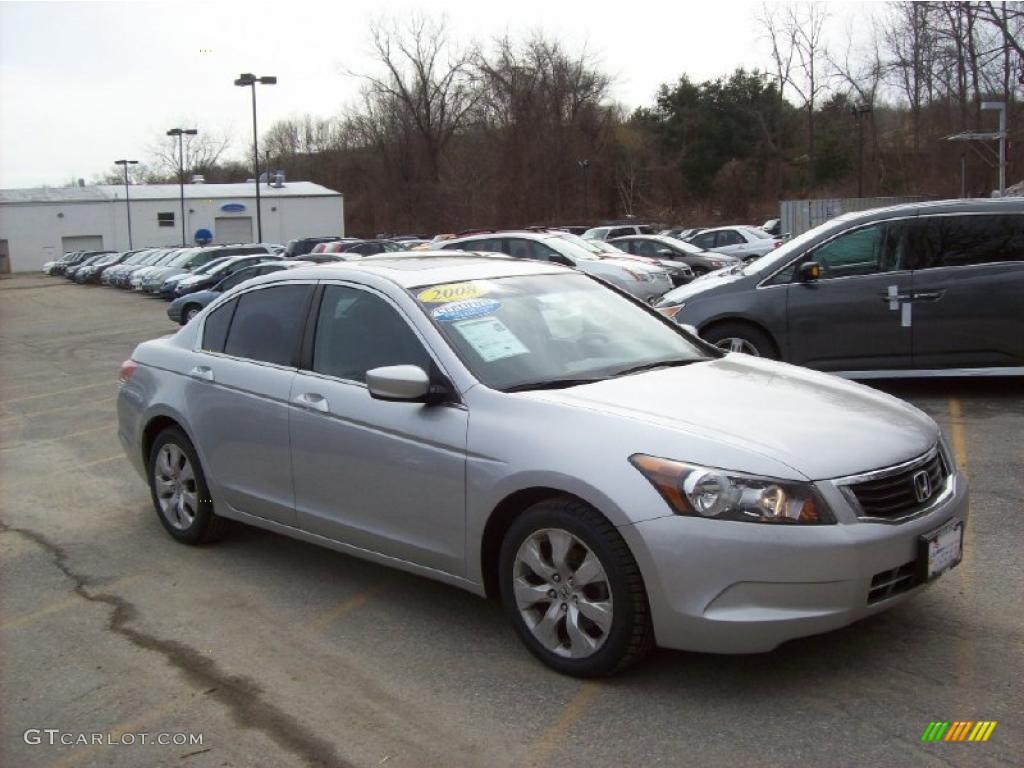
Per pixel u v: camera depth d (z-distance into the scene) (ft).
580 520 11.73
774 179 213.66
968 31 117.39
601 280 17.65
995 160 120.57
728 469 11.03
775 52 185.57
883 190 190.49
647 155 220.64
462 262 16.94
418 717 11.64
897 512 11.50
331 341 15.57
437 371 13.80
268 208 253.44
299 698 12.31
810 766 10.11
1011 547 16.10
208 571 17.21
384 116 219.00
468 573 13.23
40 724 11.98
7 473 26.23
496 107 207.00
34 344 67.36
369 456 14.24
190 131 161.27
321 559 17.62
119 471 25.63
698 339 16.66
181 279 108.78
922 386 30.09
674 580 11.02
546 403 12.64
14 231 242.37
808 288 28.22
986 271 26.73
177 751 11.19
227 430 16.89
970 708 11.09
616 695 11.78
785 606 10.84
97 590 16.58
